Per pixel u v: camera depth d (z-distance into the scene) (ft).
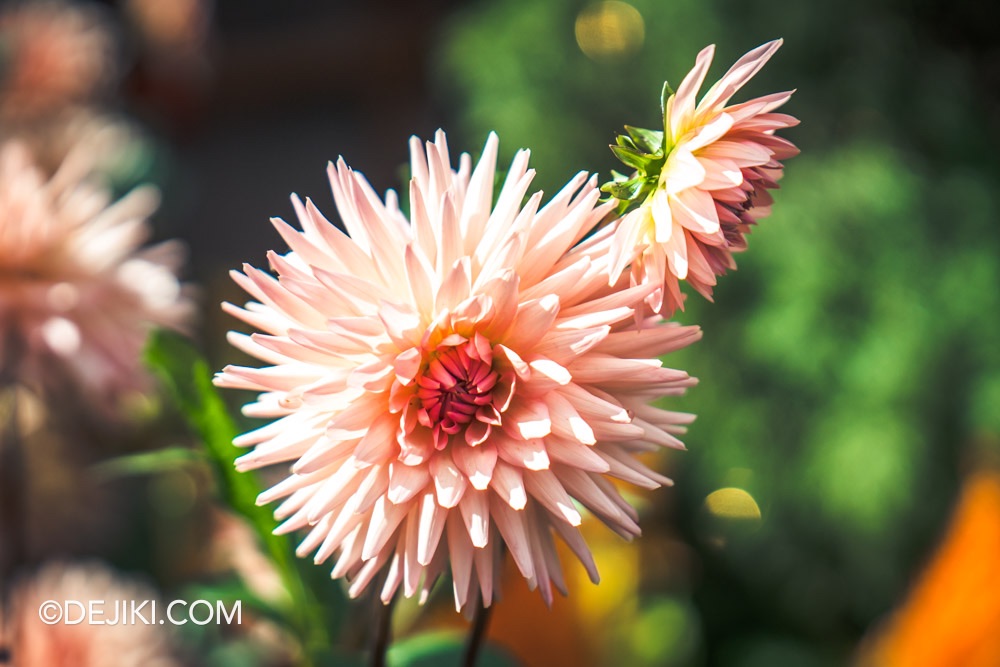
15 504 2.31
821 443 4.66
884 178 4.75
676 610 3.17
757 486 4.91
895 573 4.61
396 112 9.73
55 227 2.30
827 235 4.75
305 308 1.48
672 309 1.46
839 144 5.11
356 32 9.76
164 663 2.29
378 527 1.44
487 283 1.44
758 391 5.02
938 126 5.00
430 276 1.48
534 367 1.45
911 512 4.56
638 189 1.45
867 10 4.96
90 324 2.30
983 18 5.00
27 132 3.48
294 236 1.48
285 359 1.52
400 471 1.45
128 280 2.36
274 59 10.11
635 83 5.42
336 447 1.45
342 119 10.37
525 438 1.44
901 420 4.52
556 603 2.61
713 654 4.52
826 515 4.74
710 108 1.42
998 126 5.22
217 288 4.52
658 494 3.47
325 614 2.02
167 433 2.60
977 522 2.66
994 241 4.84
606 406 1.45
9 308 2.22
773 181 1.43
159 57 5.25
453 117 9.23
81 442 2.81
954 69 5.02
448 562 1.63
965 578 2.63
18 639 2.14
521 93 5.44
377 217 1.48
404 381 1.45
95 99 4.04
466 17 6.27
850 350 4.64
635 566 2.87
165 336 1.79
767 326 4.75
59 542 2.90
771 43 1.41
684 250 1.40
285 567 1.88
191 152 9.73
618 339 1.49
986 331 4.65
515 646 2.57
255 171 10.25
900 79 5.01
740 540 4.91
